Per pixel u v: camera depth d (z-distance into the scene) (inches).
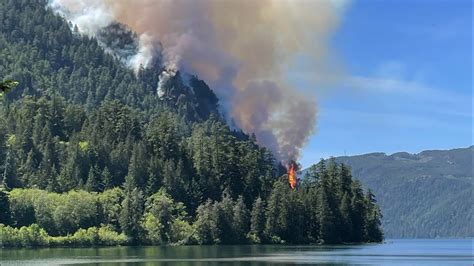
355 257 5984.3
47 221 7647.6
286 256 5836.6
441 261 5984.3
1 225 7155.5
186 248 7352.4
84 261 5064.0
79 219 7810.0
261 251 6697.8
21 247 7219.5
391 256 6609.3
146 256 5728.3
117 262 4972.9
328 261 5270.7
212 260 5226.4
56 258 5447.8
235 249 7126.0
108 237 7711.6
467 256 7199.8
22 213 7583.7
